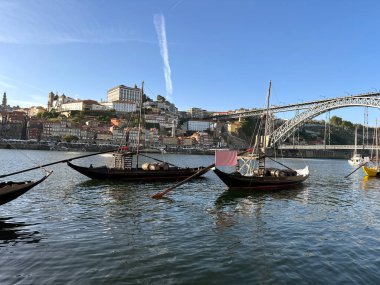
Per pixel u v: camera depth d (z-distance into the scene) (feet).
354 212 81.92
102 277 38.04
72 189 106.11
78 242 50.39
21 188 65.57
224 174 109.60
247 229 61.11
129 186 117.19
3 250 46.21
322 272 41.50
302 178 132.16
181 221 65.77
